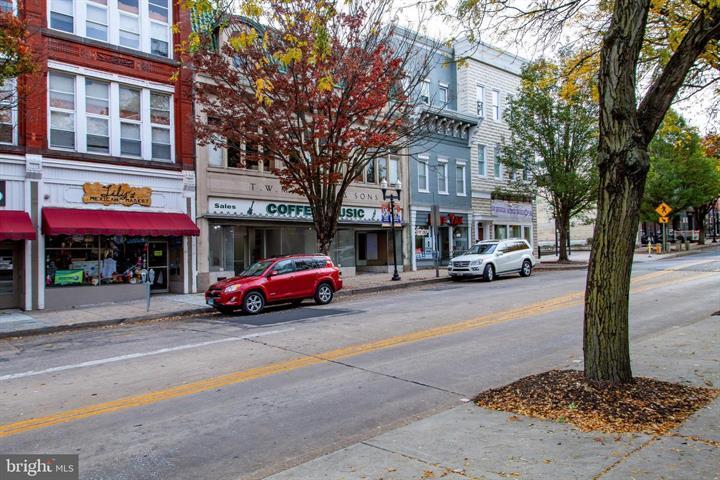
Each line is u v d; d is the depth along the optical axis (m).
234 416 5.72
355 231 26.78
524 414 5.07
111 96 17.80
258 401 6.24
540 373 6.42
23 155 15.75
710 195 40.78
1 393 6.90
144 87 18.48
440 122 29.12
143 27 18.61
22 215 15.46
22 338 12.06
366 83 17.30
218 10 9.54
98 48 17.38
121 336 11.59
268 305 15.72
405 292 19.44
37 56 14.25
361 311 13.84
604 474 3.71
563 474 3.74
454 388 6.57
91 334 12.22
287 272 15.14
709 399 5.26
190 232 18.42
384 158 26.94
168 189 18.86
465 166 31.12
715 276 19.80
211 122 19.66
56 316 14.52
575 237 63.06
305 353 8.77
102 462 4.56
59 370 8.20
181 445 4.92
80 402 6.38
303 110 17.64
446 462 4.06
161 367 8.12
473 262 22.67
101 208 17.17
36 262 15.87
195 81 19.00
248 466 4.43
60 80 16.78
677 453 4.01
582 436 4.43
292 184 19.69
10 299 15.98
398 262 27.53
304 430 5.25
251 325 12.10
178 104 19.31
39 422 5.66
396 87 21.20
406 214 27.59
